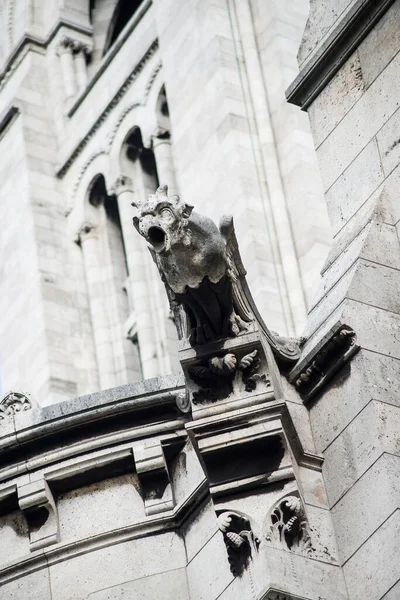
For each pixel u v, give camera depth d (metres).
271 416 18.09
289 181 34.34
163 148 39.88
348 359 18.34
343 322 18.39
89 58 45.03
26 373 40.88
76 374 40.25
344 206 20.22
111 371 40.25
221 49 36.16
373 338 18.41
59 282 41.59
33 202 42.69
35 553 19.41
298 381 18.70
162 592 18.94
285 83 35.34
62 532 19.48
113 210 42.47
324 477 18.22
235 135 34.91
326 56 20.83
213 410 18.16
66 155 43.16
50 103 44.47
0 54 46.03
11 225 43.09
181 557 19.11
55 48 44.97
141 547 19.27
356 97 20.47
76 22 45.16
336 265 19.62
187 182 35.91
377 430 17.77
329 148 20.64
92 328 41.09
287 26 36.16
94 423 19.66
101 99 42.22
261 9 36.66
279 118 35.16
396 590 16.97
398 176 19.67
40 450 19.80
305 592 17.36
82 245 42.19
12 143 44.06
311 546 17.70
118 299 41.31
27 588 19.34
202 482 18.92
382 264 19.09
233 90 35.59
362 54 20.52
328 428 18.34
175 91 37.22
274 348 18.67
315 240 33.16
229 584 18.12
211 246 17.86
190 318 18.31
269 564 17.45
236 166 34.47
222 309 18.30
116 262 41.88
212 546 18.73
